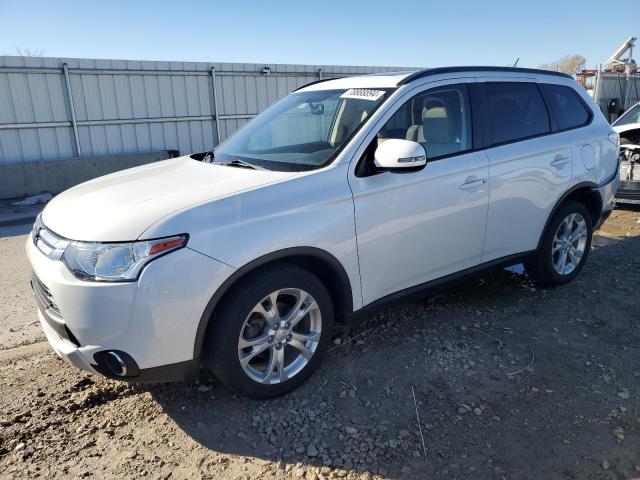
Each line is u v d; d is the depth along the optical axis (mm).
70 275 2529
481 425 2811
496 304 4328
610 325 3934
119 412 2971
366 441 2705
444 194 3508
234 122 14531
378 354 3535
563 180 4312
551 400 3014
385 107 3369
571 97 4652
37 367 3449
